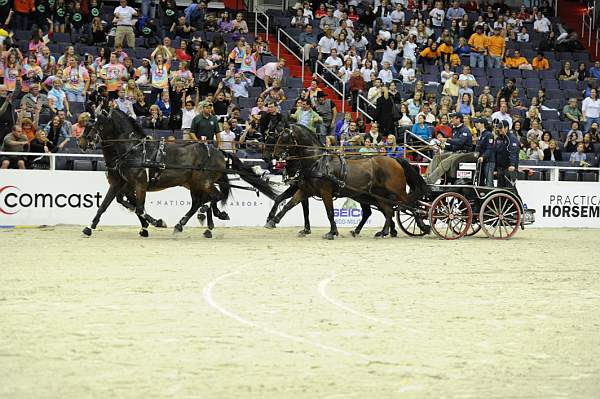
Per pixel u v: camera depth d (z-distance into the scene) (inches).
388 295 458.3
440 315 408.8
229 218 775.1
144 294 442.0
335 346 342.0
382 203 763.4
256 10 1270.9
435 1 1310.3
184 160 714.8
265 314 399.2
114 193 716.0
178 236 731.4
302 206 821.2
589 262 616.4
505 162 786.8
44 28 1051.3
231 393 278.4
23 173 791.1
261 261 578.9
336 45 1131.9
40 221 797.9
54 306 404.8
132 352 323.6
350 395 279.9
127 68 971.9
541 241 764.6
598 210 975.6
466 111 1055.6
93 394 273.4
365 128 1012.5
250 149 887.7
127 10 1045.8
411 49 1164.5
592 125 1096.2
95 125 700.0
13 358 312.7
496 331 377.4
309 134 738.2
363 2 1268.5
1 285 460.1
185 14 1117.1
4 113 848.9
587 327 389.4
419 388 289.6
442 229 831.7
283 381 293.1
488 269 567.5
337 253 633.0
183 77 949.8
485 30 1253.7
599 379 306.0
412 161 925.8
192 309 406.0
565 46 1312.7
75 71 934.4
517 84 1200.2
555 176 960.9
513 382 300.2
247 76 1042.1
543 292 482.3
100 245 645.9
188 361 313.7
